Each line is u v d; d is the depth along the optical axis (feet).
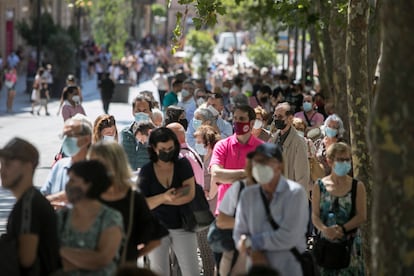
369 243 66.03
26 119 210.59
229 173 64.54
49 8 394.73
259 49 323.98
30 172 45.14
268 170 47.14
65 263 44.39
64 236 44.39
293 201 48.14
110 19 354.95
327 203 56.24
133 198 48.60
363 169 68.49
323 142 76.95
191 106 123.34
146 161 74.18
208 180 74.23
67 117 117.50
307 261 49.44
